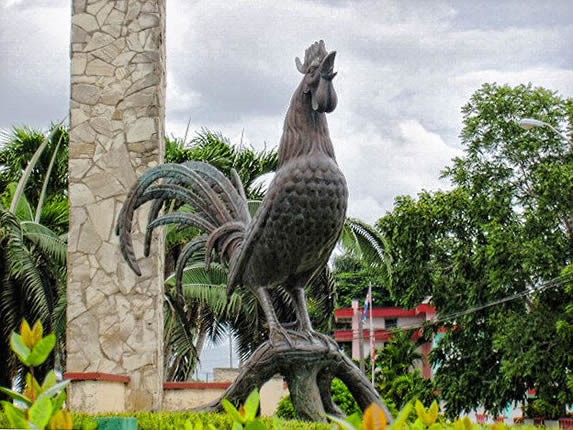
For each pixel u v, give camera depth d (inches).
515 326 861.2
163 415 320.8
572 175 879.1
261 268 328.5
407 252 962.1
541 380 853.2
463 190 957.8
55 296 706.2
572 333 815.7
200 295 746.2
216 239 350.0
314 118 322.0
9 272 649.0
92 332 504.1
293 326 339.3
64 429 112.4
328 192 313.7
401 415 119.4
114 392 464.1
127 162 522.3
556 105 965.2
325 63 315.9
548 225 893.2
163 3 555.8
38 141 885.8
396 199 973.8
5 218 623.8
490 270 892.0
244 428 129.0
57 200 877.2
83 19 539.2
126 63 532.7
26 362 128.1
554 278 863.7
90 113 528.4
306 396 329.7
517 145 949.2
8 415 122.5
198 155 879.7
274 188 317.1
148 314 503.8
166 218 371.2
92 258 512.1
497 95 965.8
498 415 921.5
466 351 940.6
